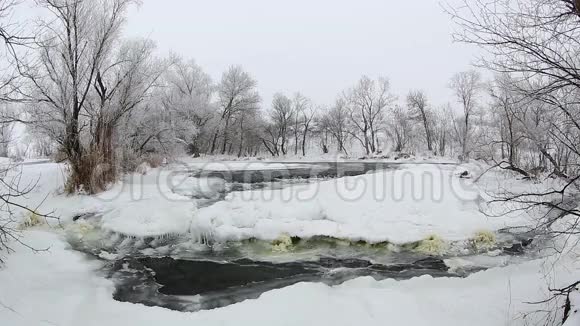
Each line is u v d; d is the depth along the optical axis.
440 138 50.88
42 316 4.79
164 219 9.41
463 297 5.23
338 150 56.25
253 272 7.22
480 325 4.46
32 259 6.53
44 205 10.37
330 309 5.00
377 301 5.19
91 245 8.47
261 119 52.12
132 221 9.33
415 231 8.59
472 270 7.14
